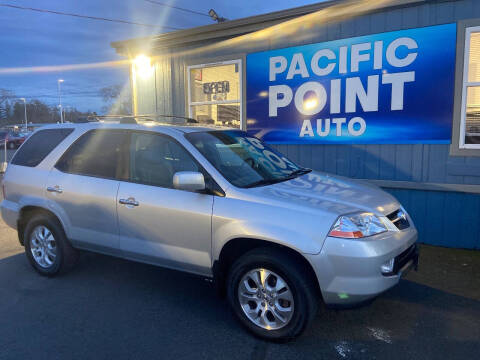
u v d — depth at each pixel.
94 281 4.55
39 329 3.48
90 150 4.34
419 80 5.76
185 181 3.35
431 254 5.50
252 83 7.28
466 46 5.43
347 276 2.95
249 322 3.34
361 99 6.23
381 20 5.94
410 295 4.17
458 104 5.55
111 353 3.12
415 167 5.94
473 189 5.56
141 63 8.68
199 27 7.54
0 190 11.13
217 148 3.96
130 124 4.22
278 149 7.14
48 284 4.46
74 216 4.29
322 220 3.03
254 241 3.29
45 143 4.75
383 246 3.04
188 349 3.18
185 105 8.22
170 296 4.16
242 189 3.43
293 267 3.08
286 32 6.80
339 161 6.55
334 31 6.34
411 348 3.19
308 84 6.68
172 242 3.68
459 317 3.70
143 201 3.79
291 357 3.06
